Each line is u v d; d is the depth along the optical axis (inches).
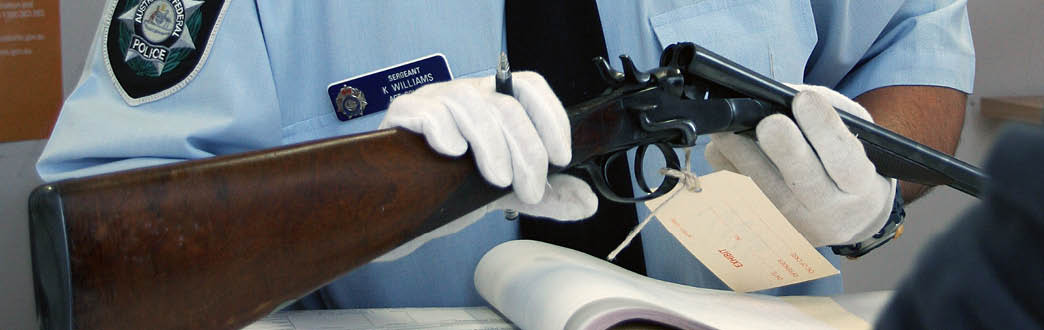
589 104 25.1
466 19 39.4
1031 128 10.8
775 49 41.7
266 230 18.3
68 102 35.4
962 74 45.1
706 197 28.8
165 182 16.9
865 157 30.0
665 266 39.2
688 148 27.3
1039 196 10.0
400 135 21.2
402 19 39.0
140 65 35.4
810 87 33.3
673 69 26.3
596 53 36.6
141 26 35.8
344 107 38.9
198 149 35.1
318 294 40.1
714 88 27.7
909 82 44.3
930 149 31.1
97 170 33.4
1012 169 10.5
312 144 19.7
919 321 11.2
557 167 24.2
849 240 32.7
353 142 20.3
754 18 41.6
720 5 41.5
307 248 19.1
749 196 27.8
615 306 24.2
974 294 10.5
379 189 20.3
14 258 61.4
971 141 74.3
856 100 45.8
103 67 35.8
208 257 17.4
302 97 39.2
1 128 60.1
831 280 42.4
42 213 15.3
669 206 29.5
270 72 37.2
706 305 28.8
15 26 60.2
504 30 39.6
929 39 44.4
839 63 45.2
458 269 39.1
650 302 26.0
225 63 35.5
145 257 16.5
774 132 28.7
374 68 39.3
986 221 10.7
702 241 31.2
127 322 16.5
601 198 36.0
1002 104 70.6
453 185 21.8
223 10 35.9
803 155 29.5
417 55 39.2
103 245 16.0
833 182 30.5
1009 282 10.2
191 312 17.5
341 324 28.3
